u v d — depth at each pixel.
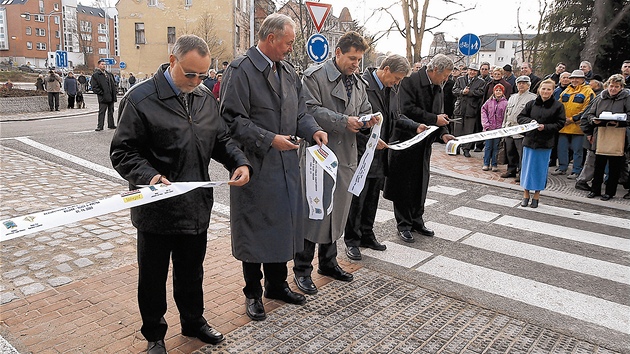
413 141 4.69
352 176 4.12
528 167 6.86
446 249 5.25
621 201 7.56
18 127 14.20
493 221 6.38
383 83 4.59
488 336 3.46
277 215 3.41
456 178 9.07
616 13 17.70
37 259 4.53
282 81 3.41
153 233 2.75
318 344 3.25
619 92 7.25
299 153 4.00
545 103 6.63
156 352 2.98
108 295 3.86
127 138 2.61
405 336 3.41
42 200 6.52
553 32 20.25
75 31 81.12
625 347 3.38
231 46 38.31
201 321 3.23
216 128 2.93
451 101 12.38
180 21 38.47
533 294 4.19
